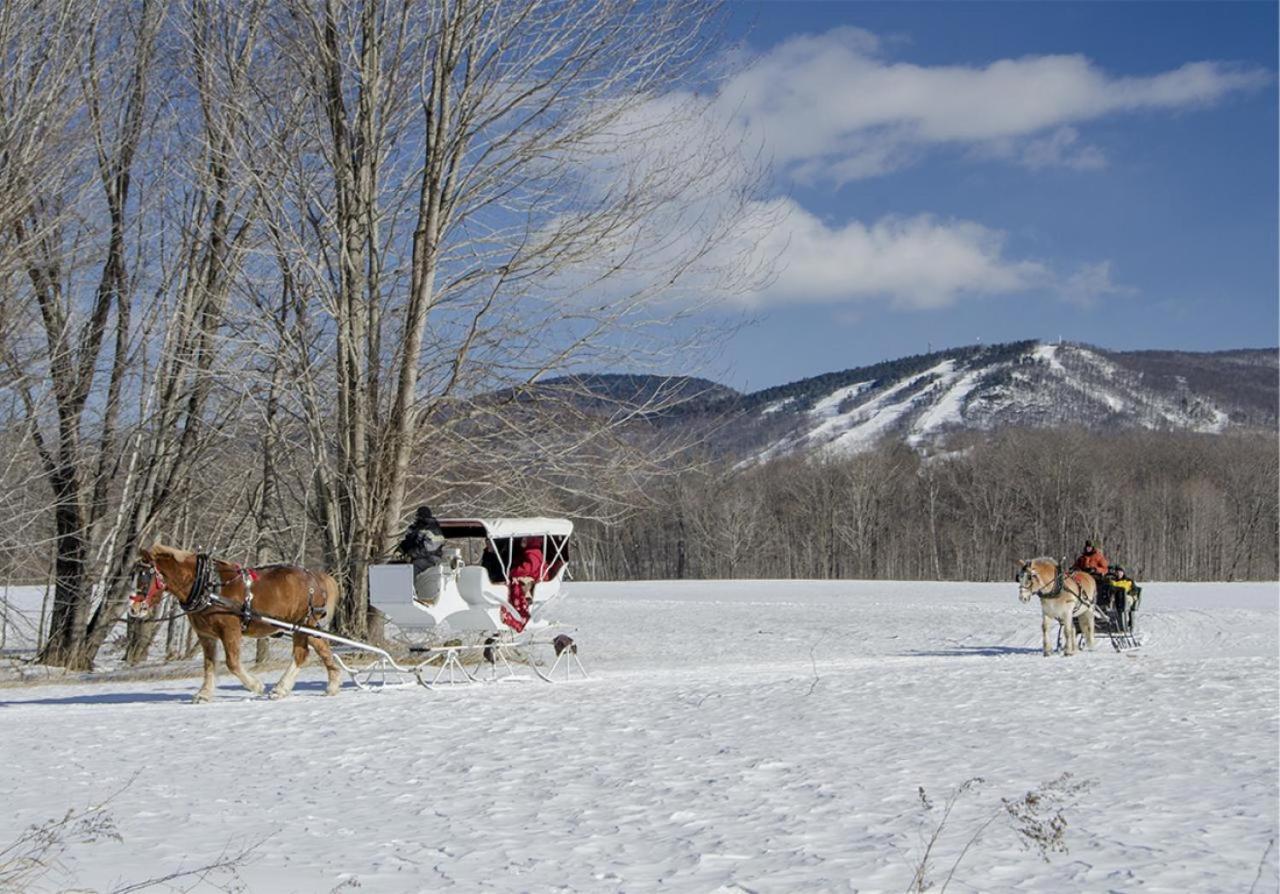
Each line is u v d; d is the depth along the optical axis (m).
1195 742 12.53
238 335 27.78
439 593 19.00
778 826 9.00
